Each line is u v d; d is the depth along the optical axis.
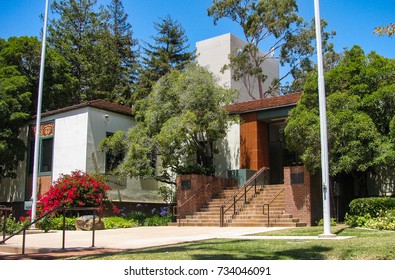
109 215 23.12
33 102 32.03
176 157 22.19
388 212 16.12
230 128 24.94
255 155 23.67
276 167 24.45
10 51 30.20
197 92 21.67
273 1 40.47
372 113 17.78
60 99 33.59
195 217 20.80
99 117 24.34
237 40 44.84
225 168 24.78
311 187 18.28
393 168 19.34
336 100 17.47
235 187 23.41
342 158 16.61
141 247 11.64
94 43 47.22
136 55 52.00
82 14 46.41
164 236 14.94
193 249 10.27
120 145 23.05
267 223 18.16
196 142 23.06
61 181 21.25
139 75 46.88
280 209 19.39
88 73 43.69
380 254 8.53
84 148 23.28
